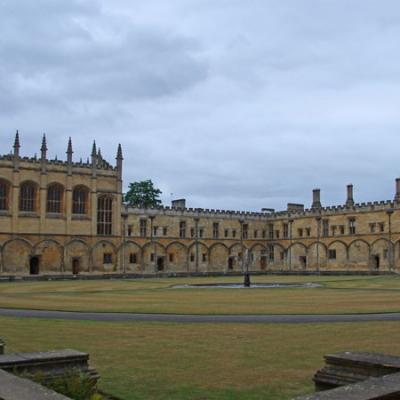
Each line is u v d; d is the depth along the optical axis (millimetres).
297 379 14375
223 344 19594
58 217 94938
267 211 127875
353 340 20359
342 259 104875
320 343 19734
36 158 94188
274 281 72500
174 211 110125
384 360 11516
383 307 32688
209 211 114438
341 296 42281
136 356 17375
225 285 62625
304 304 35094
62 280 80188
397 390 9055
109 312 30484
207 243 113250
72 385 10867
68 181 96062
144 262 104812
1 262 89062
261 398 12656
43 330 23281
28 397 8539
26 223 91875
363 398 8656
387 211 96375
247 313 29719
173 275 93812
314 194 117875
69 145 97188
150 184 135375
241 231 118000
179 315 28922
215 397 12719
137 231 105312
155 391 13219
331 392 8984
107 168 101000
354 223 103438
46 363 11695
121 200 102312
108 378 14477
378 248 98875
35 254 92312
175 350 18406
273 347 18938
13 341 20219
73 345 19391
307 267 111750
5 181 90812
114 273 96188
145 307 33281
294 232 115000
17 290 52969
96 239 98438
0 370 10227
